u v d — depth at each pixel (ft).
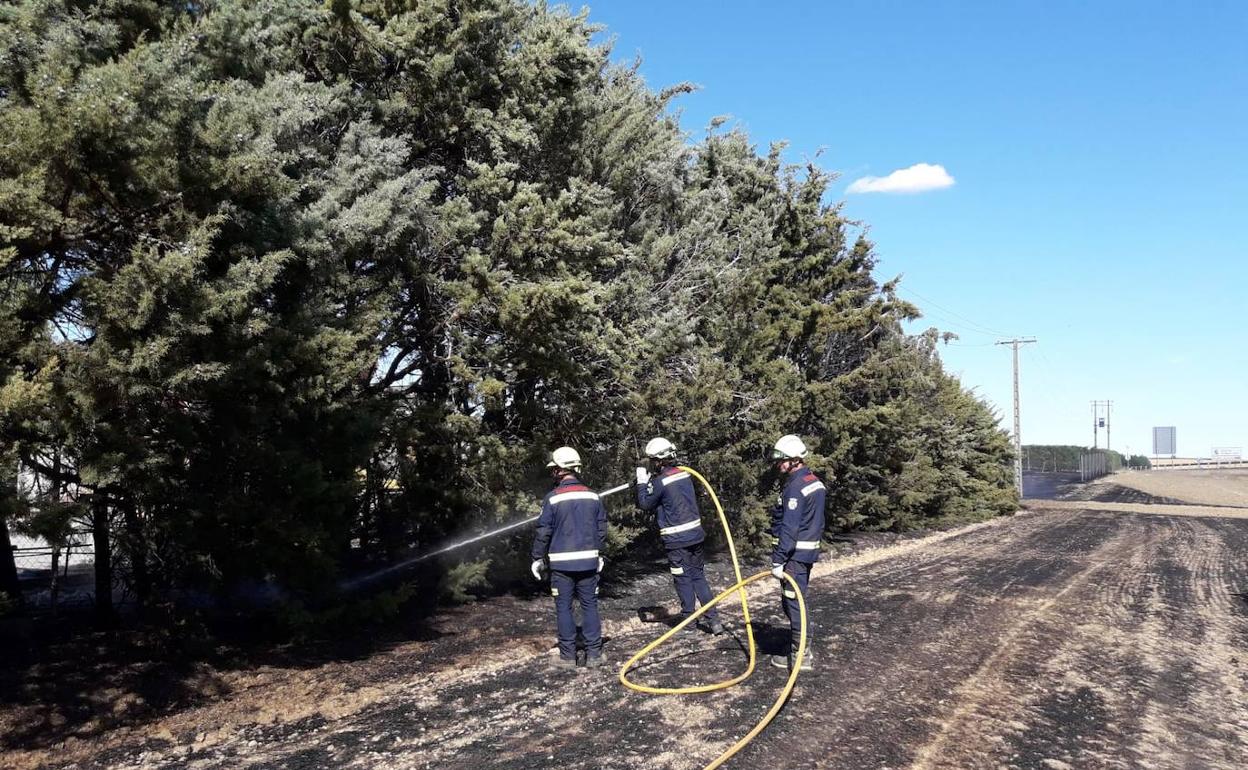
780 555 22.88
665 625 30.86
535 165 34.35
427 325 31.60
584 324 30.55
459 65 30.55
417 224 28.12
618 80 43.65
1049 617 33.01
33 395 15.17
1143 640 29.55
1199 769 17.26
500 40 31.24
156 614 24.85
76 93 15.87
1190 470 333.42
